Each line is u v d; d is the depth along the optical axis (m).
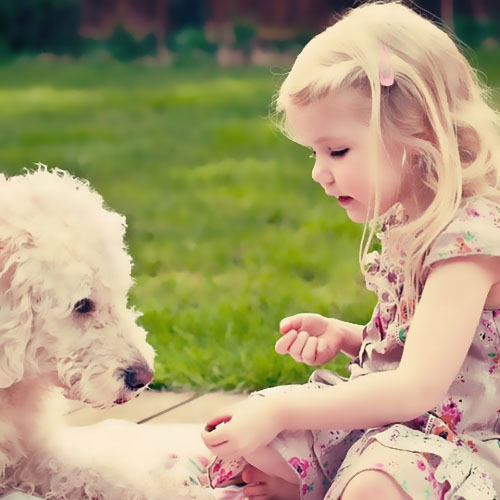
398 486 3.63
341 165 4.00
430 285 3.87
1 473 4.07
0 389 4.15
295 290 8.43
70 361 4.09
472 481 3.70
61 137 18.02
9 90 25.14
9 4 32.41
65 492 4.12
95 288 4.12
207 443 3.92
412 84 3.92
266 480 4.20
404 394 3.76
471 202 3.94
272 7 34.34
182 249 10.42
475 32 31.62
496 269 3.87
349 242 10.37
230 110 21.14
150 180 14.37
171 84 26.08
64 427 4.69
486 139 4.02
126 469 4.29
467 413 3.93
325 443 4.11
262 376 6.13
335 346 4.55
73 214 4.21
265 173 14.72
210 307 7.98
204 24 34.53
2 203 4.17
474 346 3.94
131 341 4.21
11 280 4.04
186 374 6.21
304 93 4.00
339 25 4.14
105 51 33.00
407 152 3.95
